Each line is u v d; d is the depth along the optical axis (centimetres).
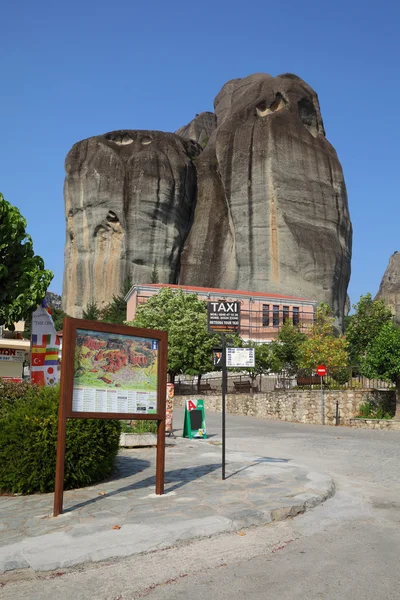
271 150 8981
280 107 9806
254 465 1019
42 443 782
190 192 9938
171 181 9394
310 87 10056
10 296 1529
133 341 751
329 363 3491
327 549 539
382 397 2336
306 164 9144
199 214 9869
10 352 2289
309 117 9838
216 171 10088
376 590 432
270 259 8681
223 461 866
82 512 656
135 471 962
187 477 888
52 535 557
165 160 9512
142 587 444
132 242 9131
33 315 1595
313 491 766
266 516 639
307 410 2364
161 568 486
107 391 714
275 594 425
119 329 732
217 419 2580
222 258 9444
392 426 1986
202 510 652
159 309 4453
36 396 888
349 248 9344
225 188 9356
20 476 776
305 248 8588
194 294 4622
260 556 518
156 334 774
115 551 511
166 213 9375
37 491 799
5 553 500
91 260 9288
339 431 1903
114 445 885
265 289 8594
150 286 5984
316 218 8925
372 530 612
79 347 692
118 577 466
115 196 9206
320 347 3634
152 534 554
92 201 9312
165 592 432
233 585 445
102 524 595
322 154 9338
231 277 9050
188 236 9775
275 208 8794
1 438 787
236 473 923
